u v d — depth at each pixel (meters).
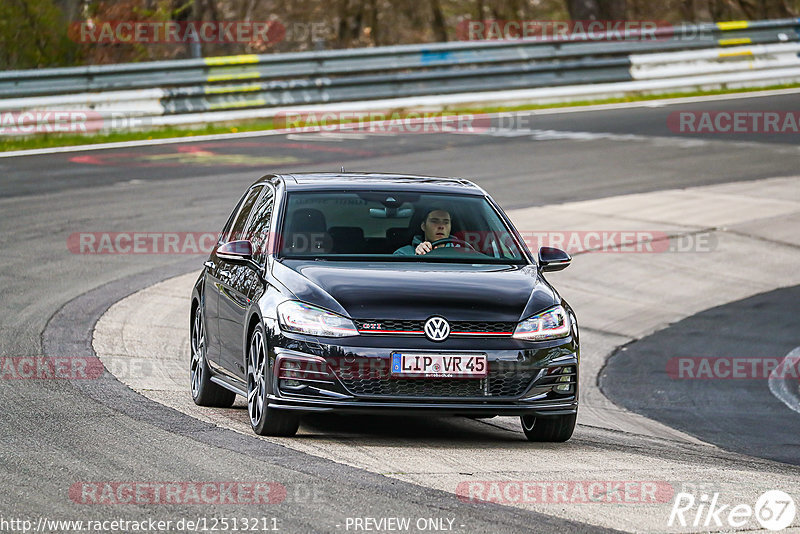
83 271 49.72
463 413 25.25
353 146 82.56
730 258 58.28
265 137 87.25
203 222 59.28
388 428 28.75
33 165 74.50
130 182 69.00
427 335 25.14
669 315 50.78
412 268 27.47
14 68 99.50
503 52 102.25
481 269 27.92
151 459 23.33
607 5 133.00
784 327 49.03
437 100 99.25
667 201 67.81
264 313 26.03
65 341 38.38
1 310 42.31
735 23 111.50
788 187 71.88
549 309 26.36
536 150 82.44
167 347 39.28
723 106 102.19
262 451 24.33
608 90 106.12
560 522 19.58
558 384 26.00
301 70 94.31
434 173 72.12
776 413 37.91
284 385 25.33
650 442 31.03
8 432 25.59
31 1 98.94
